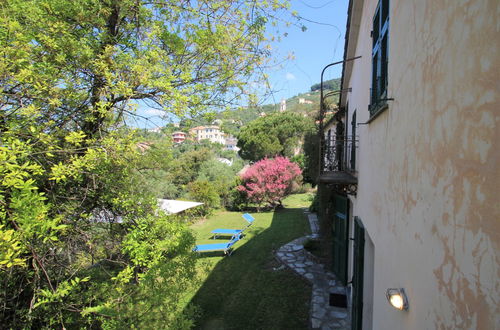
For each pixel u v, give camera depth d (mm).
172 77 3096
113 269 3658
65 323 2988
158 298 2895
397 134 1947
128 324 2711
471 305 893
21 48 2350
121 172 3576
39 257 2619
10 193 1984
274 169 17016
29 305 2805
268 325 5359
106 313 2738
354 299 4234
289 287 6855
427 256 1287
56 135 2848
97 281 3344
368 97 3770
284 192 17375
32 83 2484
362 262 3836
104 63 2939
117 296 3012
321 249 8234
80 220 3412
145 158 3799
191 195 16672
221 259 9117
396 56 2047
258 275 7691
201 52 3477
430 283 1237
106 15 3256
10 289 2795
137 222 3410
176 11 3359
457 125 1026
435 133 1239
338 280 6895
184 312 3107
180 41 3449
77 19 2990
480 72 874
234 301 6328
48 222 1959
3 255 1616
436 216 1198
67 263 3166
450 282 1043
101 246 3588
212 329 5320
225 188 19375
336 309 5633
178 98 2998
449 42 1112
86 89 3127
